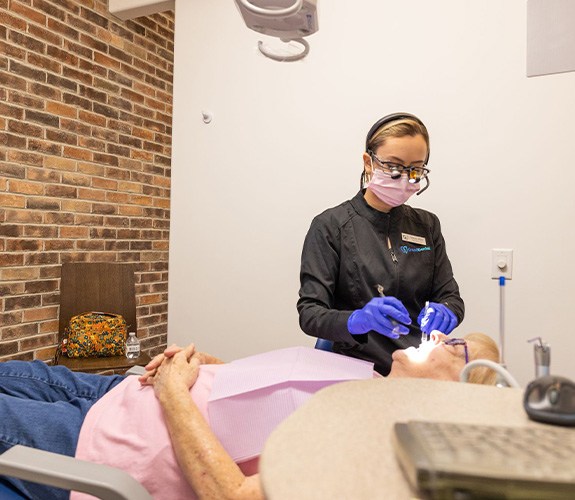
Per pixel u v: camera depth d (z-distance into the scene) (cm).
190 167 270
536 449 36
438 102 217
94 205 322
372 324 124
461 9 212
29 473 86
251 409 104
